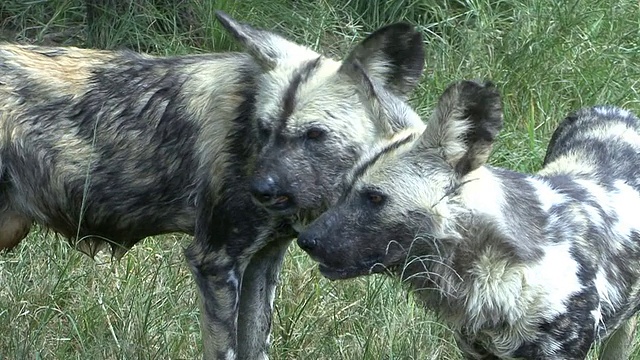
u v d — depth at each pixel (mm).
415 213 4707
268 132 5234
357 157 5219
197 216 5441
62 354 5660
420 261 4789
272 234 5391
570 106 7699
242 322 5703
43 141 5379
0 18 8289
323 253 4734
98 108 5422
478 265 4762
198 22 8234
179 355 5723
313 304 6035
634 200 5281
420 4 8453
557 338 4809
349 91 5266
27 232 5609
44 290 6059
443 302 4902
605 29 8250
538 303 4762
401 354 5594
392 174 4715
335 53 8156
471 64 7941
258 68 5383
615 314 5160
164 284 6102
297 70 5312
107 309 5910
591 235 4965
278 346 5875
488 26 8195
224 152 5336
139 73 5504
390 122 5070
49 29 8250
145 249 6418
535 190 5008
